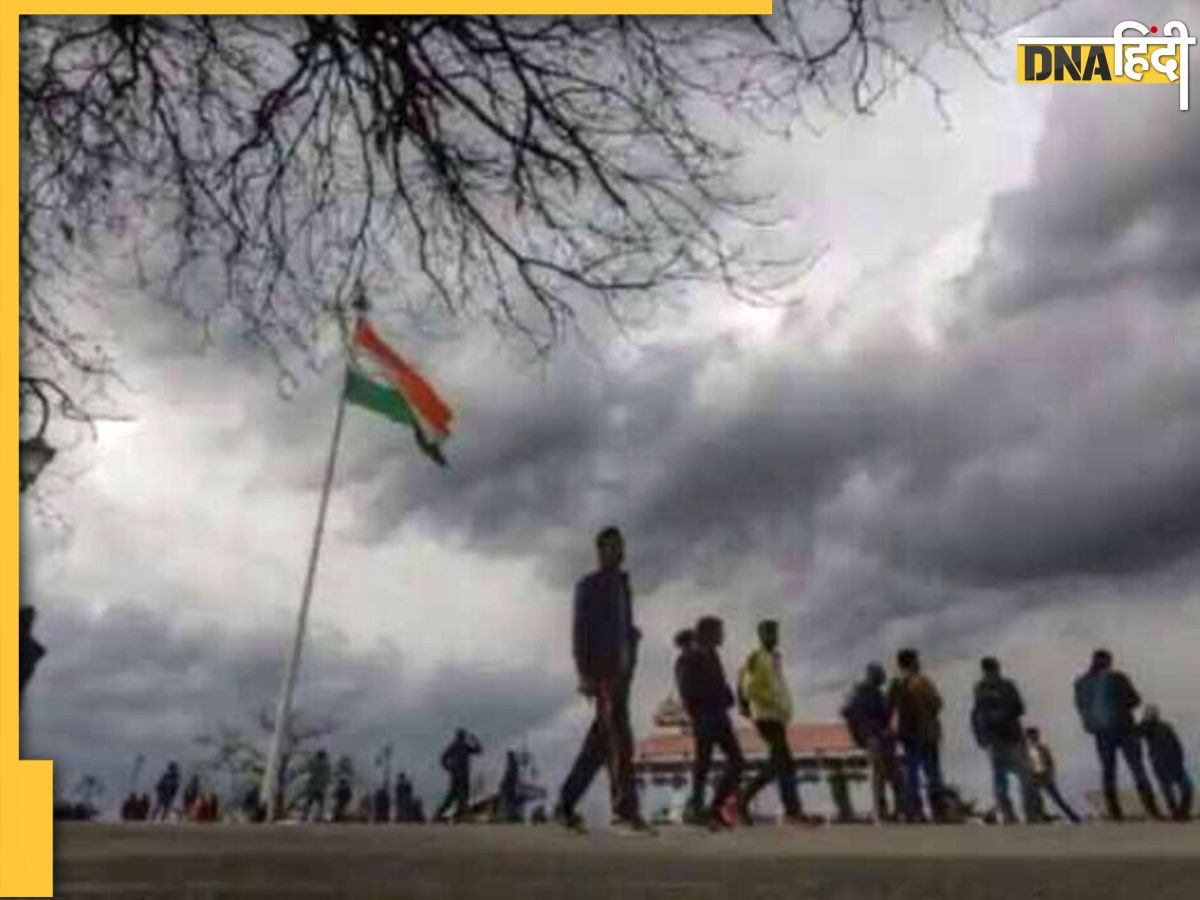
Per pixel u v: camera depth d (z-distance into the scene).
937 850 8.83
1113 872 7.16
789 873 7.02
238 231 7.30
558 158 6.75
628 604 9.47
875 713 13.42
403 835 9.95
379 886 6.36
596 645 9.38
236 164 7.16
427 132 6.93
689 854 8.15
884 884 6.67
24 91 6.65
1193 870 7.30
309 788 22.44
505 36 6.55
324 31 6.80
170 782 22.19
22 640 5.33
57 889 5.91
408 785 21.42
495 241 7.01
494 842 8.97
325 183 7.25
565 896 6.12
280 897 5.91
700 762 10.45
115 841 9.11
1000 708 13.80
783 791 11.48
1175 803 14.27
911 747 13.32
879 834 10.73
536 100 6.66
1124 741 14.08
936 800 13.25
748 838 9.77
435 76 6.78
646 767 11.82
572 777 9.71
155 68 6.84
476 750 16.42
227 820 22.33
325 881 6.45
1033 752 15.00
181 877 6.51
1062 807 14.73
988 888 6.61
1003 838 10.43
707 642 10.55
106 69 6.77
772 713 11.46
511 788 16.08
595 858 7.72
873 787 13.33
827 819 13.40
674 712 11.83
